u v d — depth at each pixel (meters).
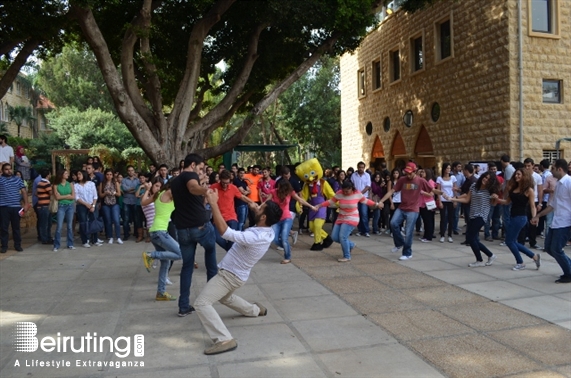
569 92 15.53
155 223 6.32
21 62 14.65
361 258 9.30
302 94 33.88
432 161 20.44
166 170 10.70
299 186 10.77
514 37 14.98
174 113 15.16
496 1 15.40
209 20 15.08
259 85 19.08
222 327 4.62
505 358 4.37
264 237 4.70
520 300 6.19
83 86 38.44
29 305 6.33
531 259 8.81
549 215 9.84
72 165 31.89
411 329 5.18
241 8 16.62
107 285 7.38
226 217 8.38
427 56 19.52
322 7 14.76
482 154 16.27
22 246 11.32
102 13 16.62
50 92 39.62
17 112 40.31
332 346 4.71
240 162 46.12
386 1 16.75
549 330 5.07
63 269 8.64
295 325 5.34
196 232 5.57
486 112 16.05
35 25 13.14
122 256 9.88
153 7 16.27
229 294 5.27
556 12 15.34
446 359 4.36
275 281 7.46
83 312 5.96
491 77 15.74
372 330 5.16
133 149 31.53
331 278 7.63
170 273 8.16
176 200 5.61
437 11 18.69
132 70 14.50
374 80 24.88
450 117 18.05
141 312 5.92
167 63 19.16
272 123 37.91
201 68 19.00
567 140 14.76
